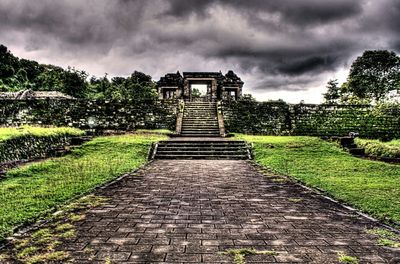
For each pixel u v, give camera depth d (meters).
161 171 9.84
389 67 39.78
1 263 3.28
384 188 7.27
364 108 22.62
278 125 21.89
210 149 13.94
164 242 3.91
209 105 23.55
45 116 22.05
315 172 9.67
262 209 5.54
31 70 51.06
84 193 6.63
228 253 3.57
